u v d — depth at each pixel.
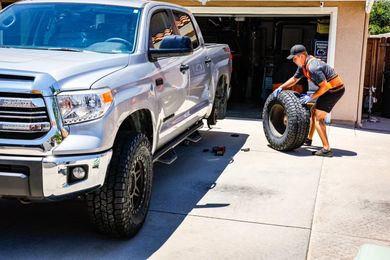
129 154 4.03
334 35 9.91
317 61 7.11
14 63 3.76
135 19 5.02
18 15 5.17
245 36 13.50
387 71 11.66
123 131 4.29
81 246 4.14
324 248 4.22
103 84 3.83
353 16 9.79
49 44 4.78
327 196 5.56
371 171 6.64
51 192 3.56
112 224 4.04
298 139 7.34
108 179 3.93
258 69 13.98
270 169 6.59
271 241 4.33
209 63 6.95
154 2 5.62
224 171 6.45
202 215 4.89
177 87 5.42
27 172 3.55
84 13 5.08
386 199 5.52
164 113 5.04
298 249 4.19
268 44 14.08
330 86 7.02
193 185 5.84
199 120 7.03
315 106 7.39
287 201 5.36
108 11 5.10
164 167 6.58
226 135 8.71
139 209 4.39
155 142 4.93
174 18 6.04
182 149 7.58
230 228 4.59
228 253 4.08
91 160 3.65
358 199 5.49
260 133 8.98
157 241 4.27
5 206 5.02
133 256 3.99
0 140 3.54
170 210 5.01
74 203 5.12
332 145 8.20
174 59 5.49
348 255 4.11
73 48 4.71
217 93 7.98
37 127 3.54
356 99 10.03
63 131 3.57
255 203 5.27
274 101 7.60
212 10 10.45
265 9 10.20
